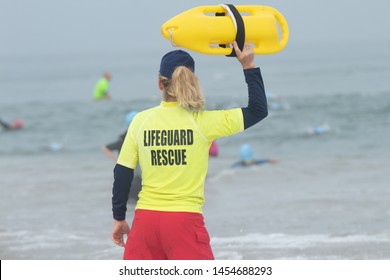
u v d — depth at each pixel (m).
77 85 128.50
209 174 26.48
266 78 116.31
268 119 47.12
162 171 8.64
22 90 112.44
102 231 16.66
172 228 8.49
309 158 31.16
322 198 20.59
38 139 41.88
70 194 22.12
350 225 16.62
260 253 14.02
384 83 84.81
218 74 158.88
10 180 25.55
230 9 8.73
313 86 85.25
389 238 15.01
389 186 22.41
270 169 27.45
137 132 8.78
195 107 8.62
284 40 8.99
